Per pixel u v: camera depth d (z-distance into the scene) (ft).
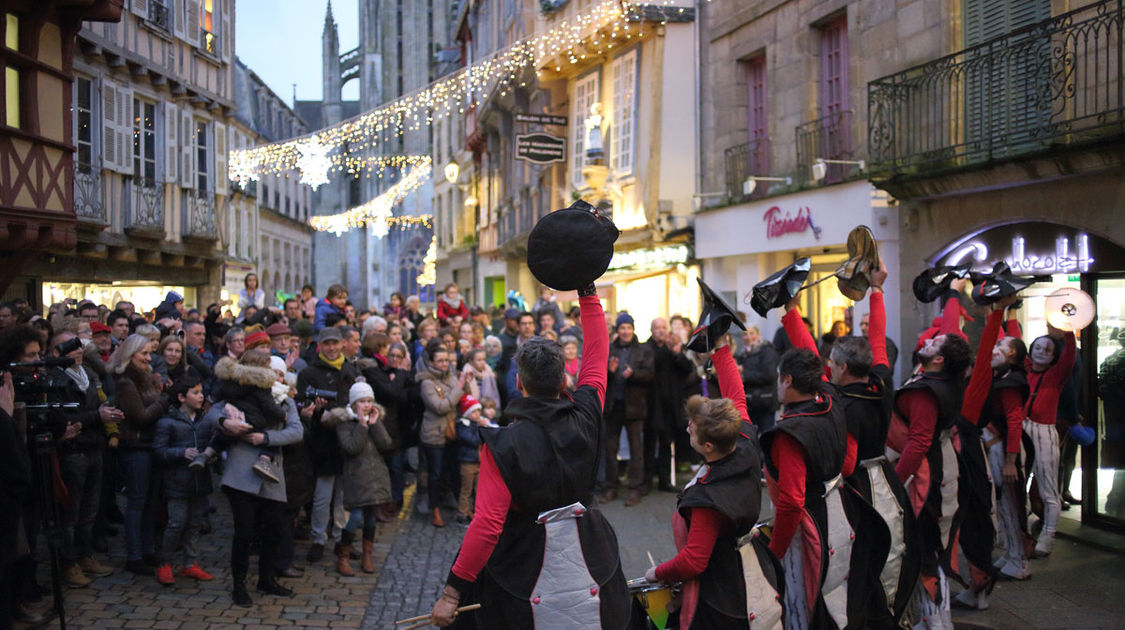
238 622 20.26
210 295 75.77
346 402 26.04
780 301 15.30
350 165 99.50
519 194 89.86
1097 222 27.55
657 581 13.03
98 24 55.52
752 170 49.55
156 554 24.54
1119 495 25.82
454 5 186.91
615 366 31.89
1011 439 21.61
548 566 11.00
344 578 24.06
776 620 13.10
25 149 35.55
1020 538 21.97
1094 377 26.96
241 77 128.98
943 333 17.95
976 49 31.45
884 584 14.93
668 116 55.67
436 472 29.96
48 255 54.34
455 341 41.32
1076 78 27.40
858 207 38.75
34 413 18.70
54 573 17.94
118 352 22.75
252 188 116.88
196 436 22.48
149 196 62.69
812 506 14.02
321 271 215.92
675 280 58.75
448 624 10.94
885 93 35.73
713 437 12.57
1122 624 18.98
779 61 46.65
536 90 75.61
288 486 24.17
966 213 33.35
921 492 16.75
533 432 11.16
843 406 14.71
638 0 54.03
